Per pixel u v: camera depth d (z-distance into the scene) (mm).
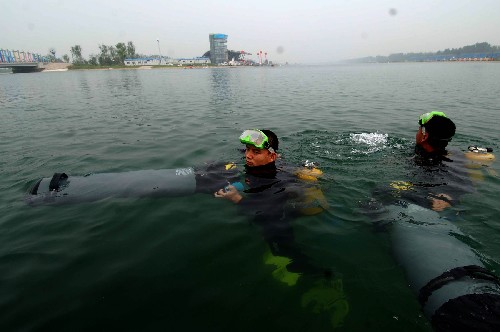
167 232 3547
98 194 4359
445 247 3061
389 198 4250
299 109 12945
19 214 3965
